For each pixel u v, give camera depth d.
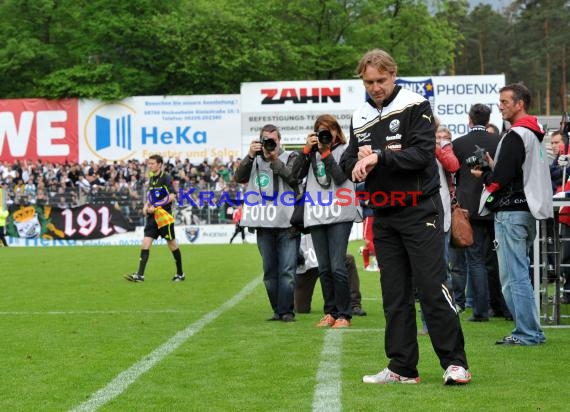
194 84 82.50
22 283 26.45
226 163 65.50
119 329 16.19
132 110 68.94
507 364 12.14
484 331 15.66
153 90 82.56
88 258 39.00
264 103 68.31
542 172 13.29
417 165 10.41
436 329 10.80
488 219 16.88
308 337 14.90
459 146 17.22
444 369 10.95
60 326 16.69
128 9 82.50
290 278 17.22
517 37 128.88
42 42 83.31
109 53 81.56
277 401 10.02
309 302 18.91
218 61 79.19
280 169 16.62
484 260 17.08
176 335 15.34
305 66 84.31
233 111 68.44
